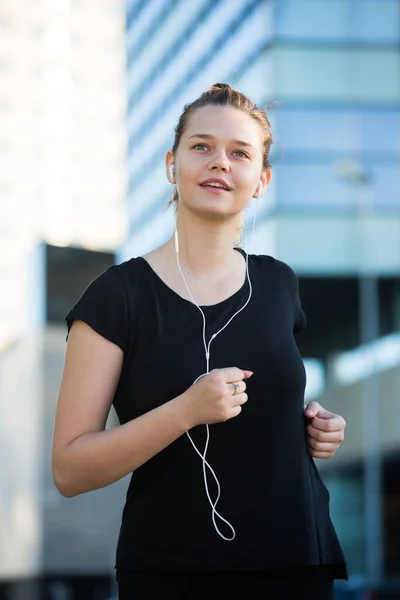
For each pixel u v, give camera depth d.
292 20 24.27
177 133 2.33
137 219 23.33
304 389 2.23
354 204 24.83
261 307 2.24
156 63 24.31
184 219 2.26
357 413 27.92
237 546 2.08
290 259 24.58
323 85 24.53
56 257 19.59
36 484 20.16
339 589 16.20
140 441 2.01
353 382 27.95
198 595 2.08
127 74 26.06
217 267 2.27
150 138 23.25
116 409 2.22
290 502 2.13
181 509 2.10
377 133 24.75
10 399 19.98
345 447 28.20
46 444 20.00
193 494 2.10
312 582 2.13
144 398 2.15
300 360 2.23
